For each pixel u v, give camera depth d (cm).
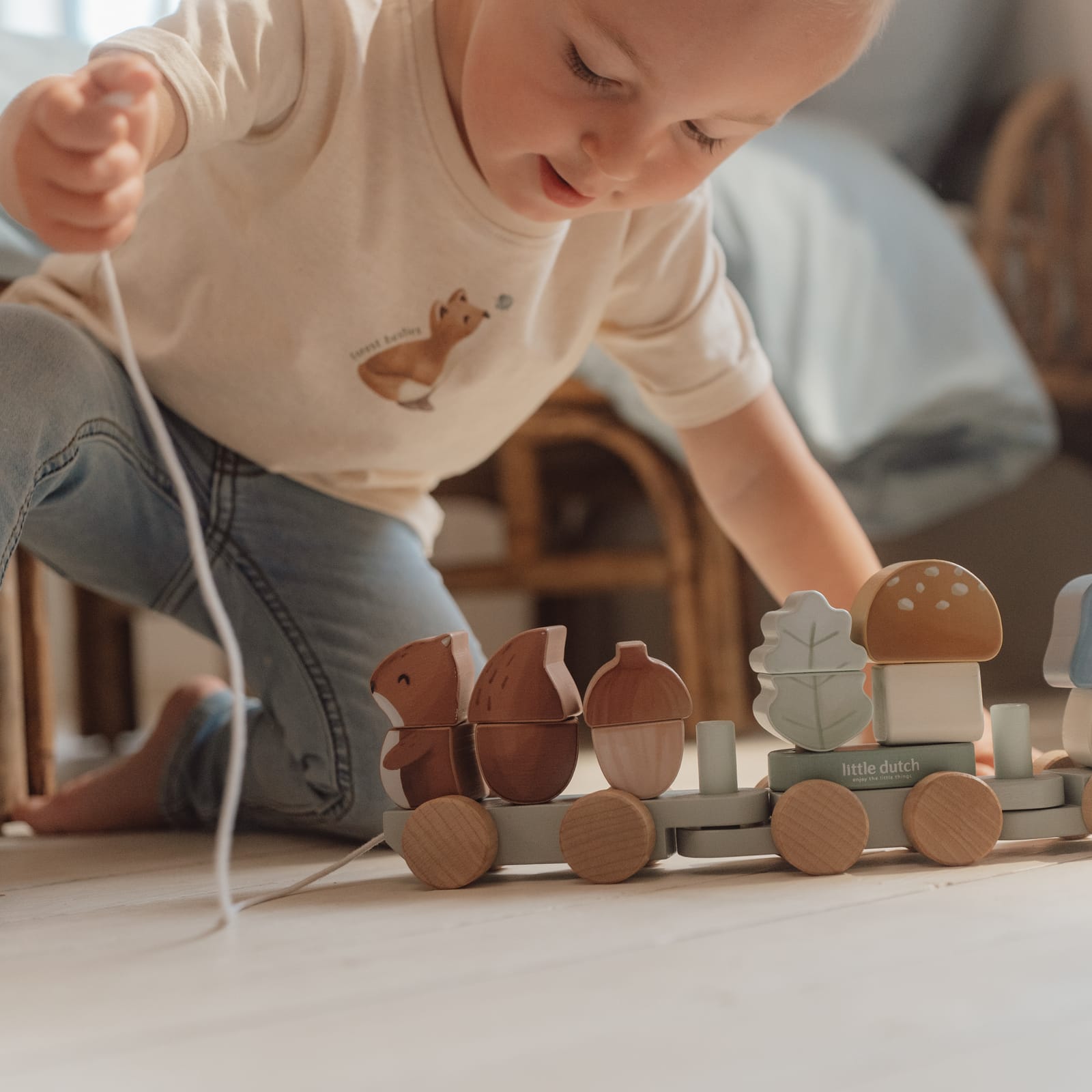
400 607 96
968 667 68
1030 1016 40
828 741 67
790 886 62
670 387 100
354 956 51
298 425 93
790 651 67
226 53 75
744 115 69
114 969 50
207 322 89
